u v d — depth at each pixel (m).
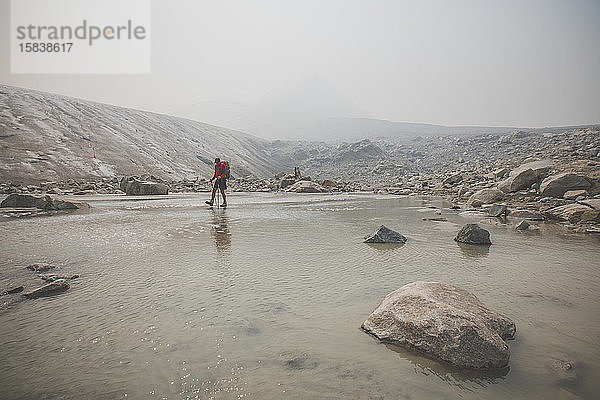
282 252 6.76
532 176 16.25
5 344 3.14
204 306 4.02
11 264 5.74
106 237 8.21
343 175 60.50
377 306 4.06
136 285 4.74
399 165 60.91
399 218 12.20
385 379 2.62
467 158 56.25
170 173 42.84
